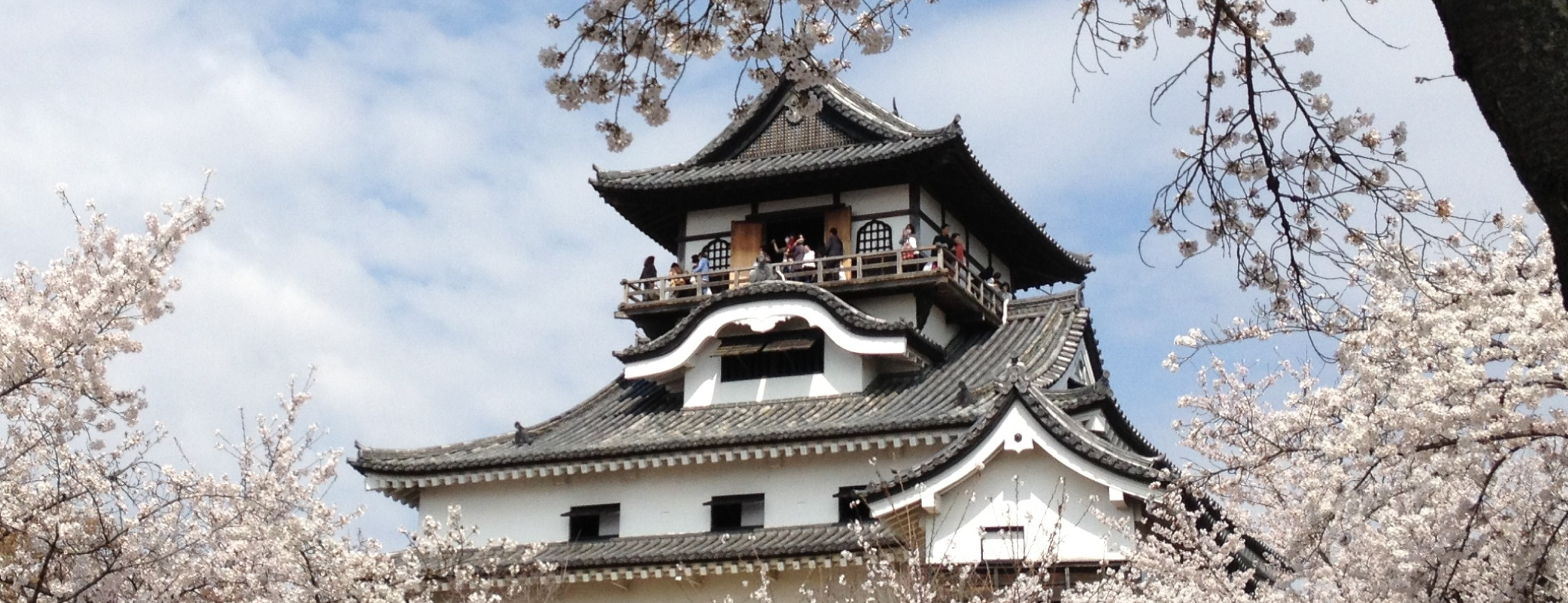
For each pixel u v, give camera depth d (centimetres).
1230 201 1056
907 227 3816
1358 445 1479
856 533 2912
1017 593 2334
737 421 3509
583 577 3159
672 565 3105
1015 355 3650
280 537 1862
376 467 3475
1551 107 567
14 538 1630
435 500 3541
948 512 2800
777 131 4091
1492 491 1600
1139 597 2131
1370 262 1350
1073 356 3819
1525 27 577
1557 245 570
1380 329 1459
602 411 3756
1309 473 1734
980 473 2786
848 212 3903
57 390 1526
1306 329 1096
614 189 3997
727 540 3183
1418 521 1531
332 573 1994
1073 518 2711
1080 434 2742
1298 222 1068
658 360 3684
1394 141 1048
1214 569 2091
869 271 3850
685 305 3884
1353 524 1638
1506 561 1524
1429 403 1417
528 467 3416
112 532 1619
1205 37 1038
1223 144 1030
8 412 1523
